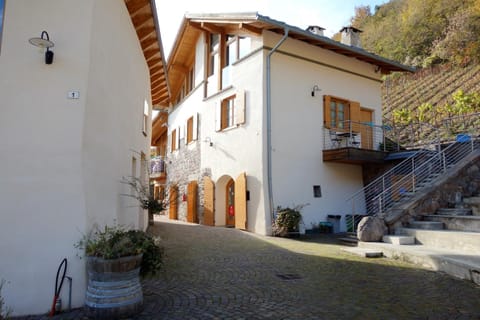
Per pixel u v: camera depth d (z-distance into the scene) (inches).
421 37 1191.6
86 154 167.3
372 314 153.3
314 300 172.1
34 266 153.8
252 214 434.3
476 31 999.0
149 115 438.0
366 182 510.0
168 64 695.1
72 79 166.4
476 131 543.8
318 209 456.8
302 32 421.7
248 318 148.2
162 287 193.2
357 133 498.6
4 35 161.8
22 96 160.4
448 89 927.7
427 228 304.0
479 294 179.2
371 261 262.8
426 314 152.9
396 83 1141.1
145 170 381.4
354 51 482.0
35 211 156.3
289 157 440.5
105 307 143.9
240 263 255.8
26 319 145.0
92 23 174.2
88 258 148.9
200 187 571.5
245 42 474.6
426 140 580.1
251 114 446.9
